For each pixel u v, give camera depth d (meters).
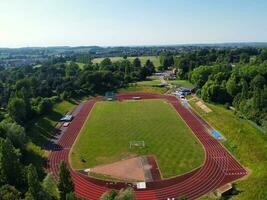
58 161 93.19
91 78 195.38
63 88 177.88
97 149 101.56
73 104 165.62
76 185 79.00
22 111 121.00
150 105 159.75
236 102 138.12
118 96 185.25
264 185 70.06
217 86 153.00
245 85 139.12
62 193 60.47
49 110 144.25
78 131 120.50
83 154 97.88
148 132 116.50
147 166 88.25
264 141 95.88
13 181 68.25
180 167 87.00
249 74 164.75
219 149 98.81
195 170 84.94
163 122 128.75
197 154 95.19
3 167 67.69
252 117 119.56
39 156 96.62
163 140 107.88
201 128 119.88
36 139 109.81
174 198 72.25
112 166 88.94
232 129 112.00
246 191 70.44
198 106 151.88
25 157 93.81
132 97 181.12
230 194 71.56
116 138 111.00
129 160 92.50
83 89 188.75
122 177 82.50
